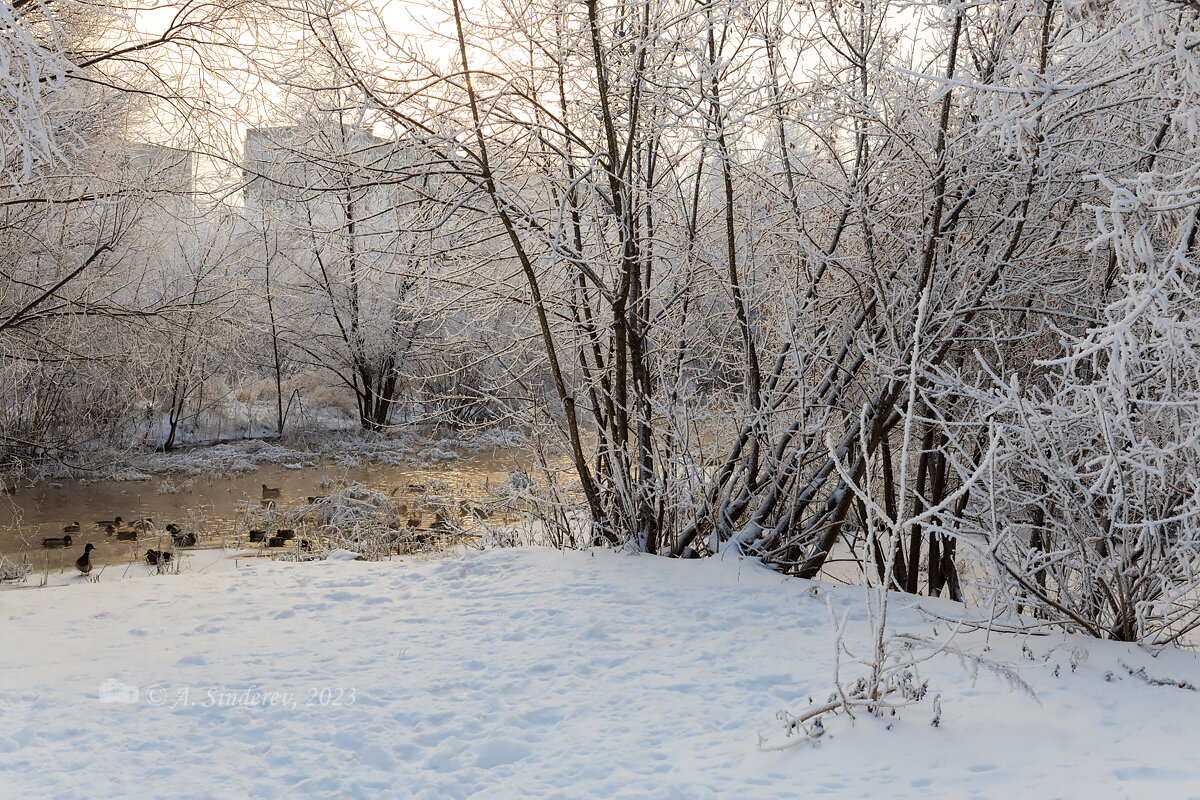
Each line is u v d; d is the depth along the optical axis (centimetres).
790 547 902
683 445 887
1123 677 495
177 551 1405
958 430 824
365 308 2395
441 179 884
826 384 893
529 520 1062
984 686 488
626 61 837
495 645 623
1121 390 457
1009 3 691
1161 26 418
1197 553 568
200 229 1792
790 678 534
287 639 642
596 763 434
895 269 841
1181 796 342
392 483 2019
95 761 437
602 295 886
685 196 988
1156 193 417
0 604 737
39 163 812
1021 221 777
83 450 2023
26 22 1035
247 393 2867
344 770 436
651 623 662
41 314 1400
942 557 1055
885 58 800
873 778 388
